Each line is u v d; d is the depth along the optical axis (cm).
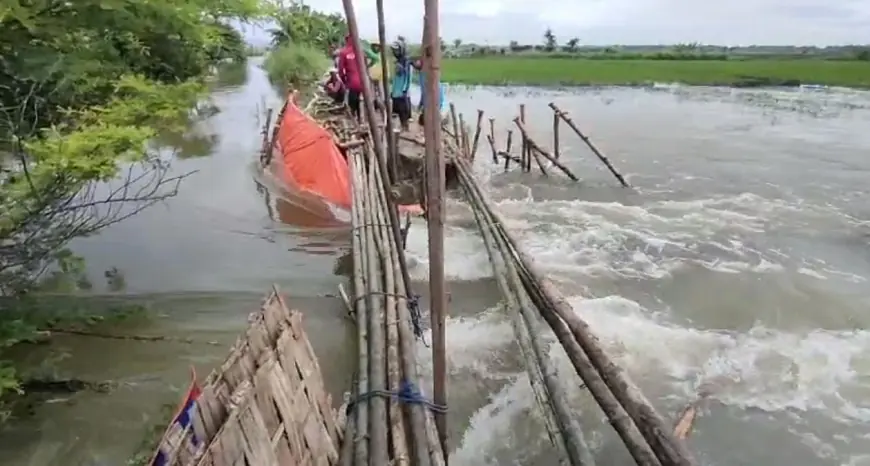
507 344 682
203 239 952
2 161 600
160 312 716
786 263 979
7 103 620
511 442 540
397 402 450
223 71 3678
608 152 1864
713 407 600
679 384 634
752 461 533
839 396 620
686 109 2891
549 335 668
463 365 644
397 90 1299
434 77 349
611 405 407
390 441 420
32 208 575
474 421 564
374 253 731
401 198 967
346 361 636
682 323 769
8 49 567
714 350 698
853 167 1672
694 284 889
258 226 1010
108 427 523
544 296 574
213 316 712
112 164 580
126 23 621
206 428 291
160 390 576
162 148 1566
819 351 700
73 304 699
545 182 1497
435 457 399
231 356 328
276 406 333
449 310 763
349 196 1028
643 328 742
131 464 476
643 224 1180
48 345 632
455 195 1208
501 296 795
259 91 2836
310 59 2912
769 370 662
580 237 1091
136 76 757
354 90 1394
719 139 2092
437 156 363
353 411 452
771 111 2811
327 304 756
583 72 4891
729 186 1473
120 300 734
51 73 586
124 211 1036
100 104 706
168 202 1109
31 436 510
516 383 614
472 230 1038
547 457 524
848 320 781
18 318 613
